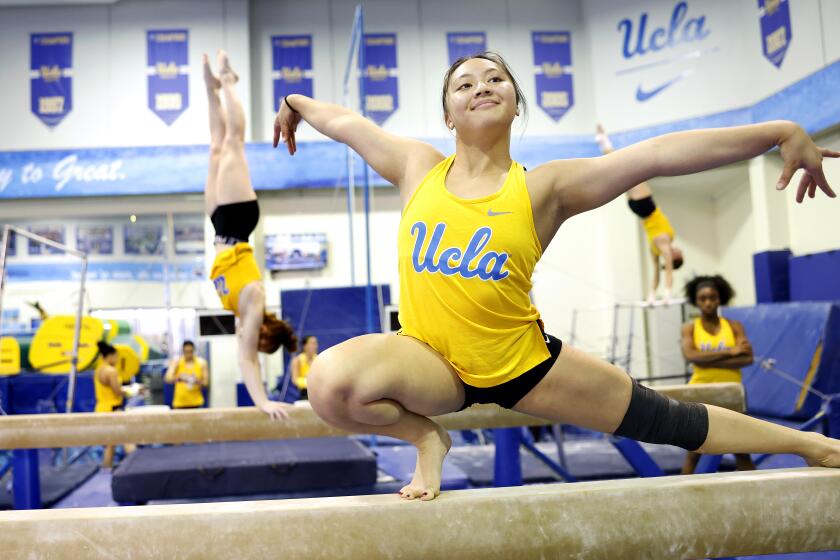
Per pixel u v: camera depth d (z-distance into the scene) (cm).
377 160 193
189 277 1242
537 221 170
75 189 1093
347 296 841
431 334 168
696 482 171
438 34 1218
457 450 712
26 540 153
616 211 1165
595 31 1198
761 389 726
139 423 365
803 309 717
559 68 1224
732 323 490
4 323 1228
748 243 1136
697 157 167
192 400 859
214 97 412
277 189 1126
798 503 171
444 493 168
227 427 370
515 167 173
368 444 741
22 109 1130
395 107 1199
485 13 1229
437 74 1212
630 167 168
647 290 1163
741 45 1059
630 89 1156
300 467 497
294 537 156
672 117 1112
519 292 168
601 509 165
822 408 537
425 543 158
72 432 361
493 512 161
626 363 922
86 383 872
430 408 170
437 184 173
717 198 1221
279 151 1109
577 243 1188
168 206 1129
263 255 1143
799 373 684
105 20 1152
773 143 170
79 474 668
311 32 1202
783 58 971
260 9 1200
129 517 155
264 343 404
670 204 1221
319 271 1148
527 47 1225
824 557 346
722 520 169
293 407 374
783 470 182
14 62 1137
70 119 1134
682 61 1107
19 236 1254
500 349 167
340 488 507
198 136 1144
